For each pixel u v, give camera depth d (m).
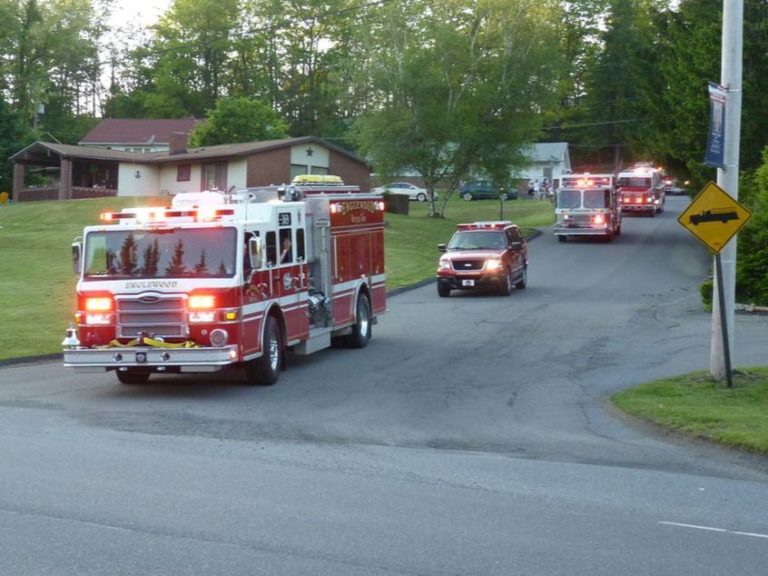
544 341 21.77
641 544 7.67
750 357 18.31
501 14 54.66
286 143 55.22
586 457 11.36
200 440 12.02
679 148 41.09
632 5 88.44
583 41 93.56
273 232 16.92
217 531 7.81
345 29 89.62
